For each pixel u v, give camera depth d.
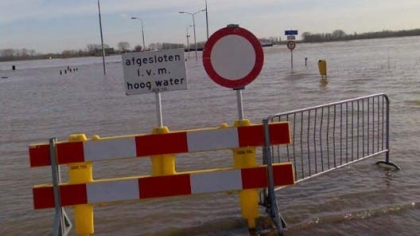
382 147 8.01
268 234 5.18
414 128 10.64
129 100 21.95
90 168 5.16
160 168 5.20
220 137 5.16
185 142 5.13
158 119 5.30
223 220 5.70
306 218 5.52
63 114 18.50
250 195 5.28
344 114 12.56
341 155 7.97
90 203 5.10
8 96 31.23
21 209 6.66
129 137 5.10
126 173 8.36
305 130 10.83
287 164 5.21
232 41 5.14
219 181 5.19
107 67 79.88
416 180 6.75
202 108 17.33
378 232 5.02
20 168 9.30
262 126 5.15
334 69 33.94
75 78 50.75
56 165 5.05
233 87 5.20
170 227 5.61
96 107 20.08
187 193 5.16
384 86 20.33
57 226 5.03
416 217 5.36
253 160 5.25
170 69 5.19
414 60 39.16
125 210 6.29
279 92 21.20
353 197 6.15
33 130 14.80
